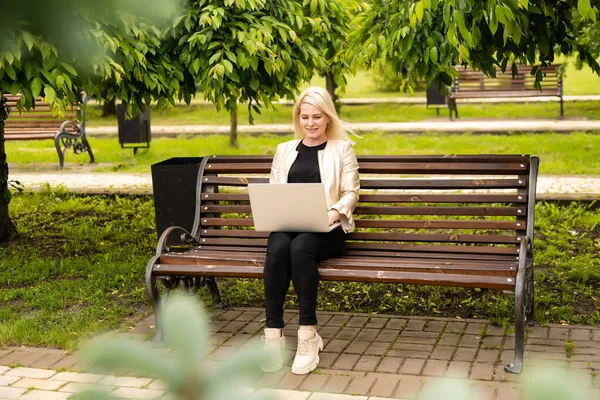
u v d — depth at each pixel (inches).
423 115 745.6
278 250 171.6
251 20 238.8
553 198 334.3
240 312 209.2
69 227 317.1
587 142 528.4
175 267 182.5
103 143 613.0
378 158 199.9
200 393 18.3
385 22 198.8
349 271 171.5
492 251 188.9
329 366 166.9
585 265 241.8
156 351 19.6
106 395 18.2
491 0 139.9
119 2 21.6
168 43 250.7
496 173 193.3
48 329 194.1
